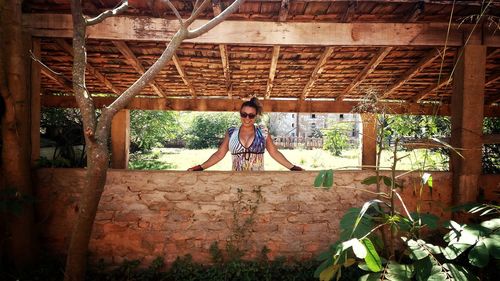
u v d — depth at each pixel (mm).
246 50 4258
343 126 6367
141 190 3439
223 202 3451
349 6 3037
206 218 3451
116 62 4777
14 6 3068
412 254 2295
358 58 4469
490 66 4590
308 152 16531
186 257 3422
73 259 2631
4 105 3014
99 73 5348
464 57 3352
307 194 3486
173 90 6988
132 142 11047
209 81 6098
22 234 3143
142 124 10391
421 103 6945
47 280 3117
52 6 3238
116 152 7027
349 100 7652
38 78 3455
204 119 24172
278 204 3471
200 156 15125
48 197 3418
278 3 3072
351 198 3500
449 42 3365
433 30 3365
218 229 3447
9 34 3064
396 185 2803
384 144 3170
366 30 3371
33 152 3441
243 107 3652
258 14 3297
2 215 3113
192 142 23188
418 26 3367
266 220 3467
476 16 3197
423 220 2516
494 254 2186
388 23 3365
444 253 2320
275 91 7016
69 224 3424
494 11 3162
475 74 3350
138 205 3438
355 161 10508
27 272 3135
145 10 3273
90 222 2568
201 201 3451
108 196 3438
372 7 3121
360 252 2035
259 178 3463
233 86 6531
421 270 2229
